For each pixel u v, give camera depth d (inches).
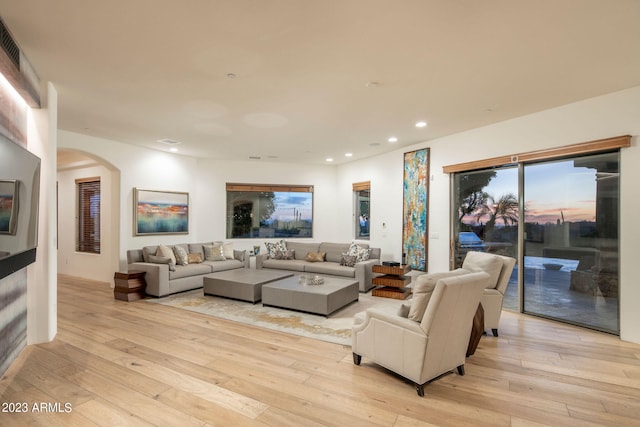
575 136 152.4
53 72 120.7
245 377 107.3
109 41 99.4
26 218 108.6
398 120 179.5
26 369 111.5
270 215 320.2
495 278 146.2
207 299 209.6
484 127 191.0
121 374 108.6
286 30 93.1
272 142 232.5
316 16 86.4
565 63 113.6
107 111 163.9
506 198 186.4
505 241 187.8
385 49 103.7
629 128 137.6
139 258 232.1
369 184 286.2
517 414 88.2
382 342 107.2
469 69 117.7
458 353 107.2
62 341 136.6
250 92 139.0
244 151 265.4
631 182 138.5
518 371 113.3
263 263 279.1
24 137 123.5
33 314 132.8
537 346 135.3
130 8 83.1
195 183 293.7
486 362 120.3
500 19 87.9
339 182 325.7
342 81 127.7
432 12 84.7
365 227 299.1
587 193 155.8
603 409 90.9
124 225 238.4
